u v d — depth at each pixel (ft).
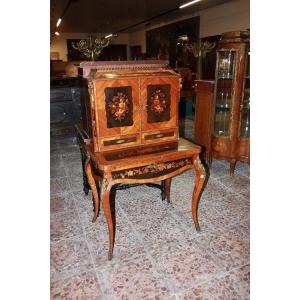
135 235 7.54
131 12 31.37
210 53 29.63
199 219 8.30
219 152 11.65
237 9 25.89
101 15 33.12
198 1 25.61
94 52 10.18
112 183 6.09
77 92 16.52
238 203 9.25
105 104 6.33
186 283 5.87
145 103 6.75
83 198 9.80
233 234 7.54
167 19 37.65
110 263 6.49
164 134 7.23
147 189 10.45
